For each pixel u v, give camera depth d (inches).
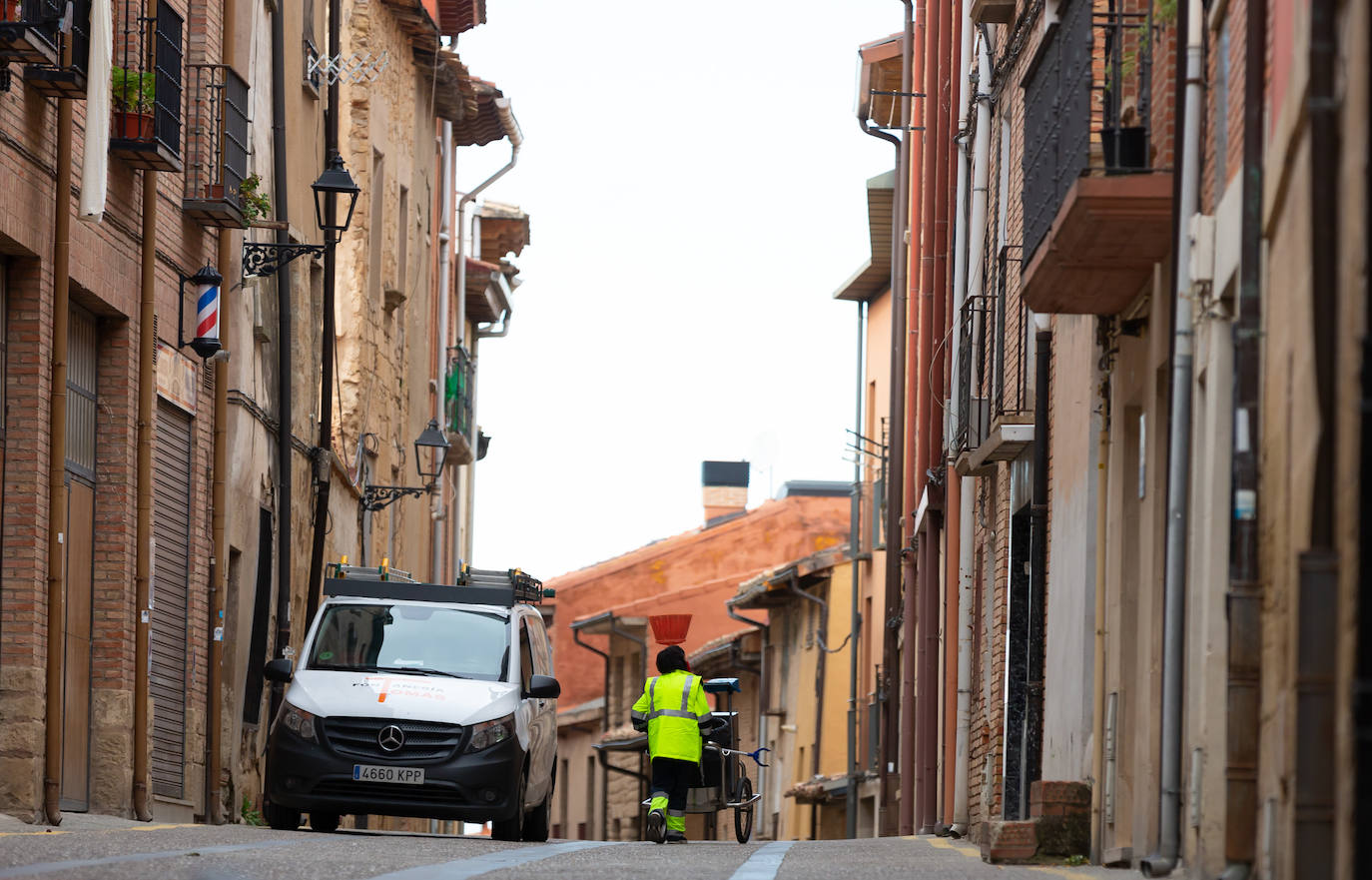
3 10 1314.0
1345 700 578.6
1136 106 1155.3
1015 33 1729.8
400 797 1531.7
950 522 2191.2
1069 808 1176.2
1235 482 780.0
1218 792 850.8
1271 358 747.4
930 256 2490.2
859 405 3587.6
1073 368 1400.1
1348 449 583.8
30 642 1448.1
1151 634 1108.5
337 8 2495.1
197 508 1861.5
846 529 5487.2
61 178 1473.9
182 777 1833.2
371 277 2883.9
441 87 3371.1
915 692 2628.0
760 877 978.1
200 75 1806.1
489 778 1542.8
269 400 2128.4
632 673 5137.8
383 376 2940.5
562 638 5615.2
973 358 1994.3
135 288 1667.1
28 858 936.9
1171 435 962.7
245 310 2012.8
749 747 4638.3
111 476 1653.5
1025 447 1674.5
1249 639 774.5
